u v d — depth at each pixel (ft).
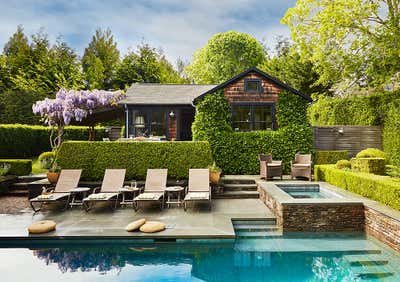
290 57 86.94
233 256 20.79
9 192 38.91
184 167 38.63
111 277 17.61
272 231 25.67
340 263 19.40
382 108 49.73
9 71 96.02
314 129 51.93
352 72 51.62
